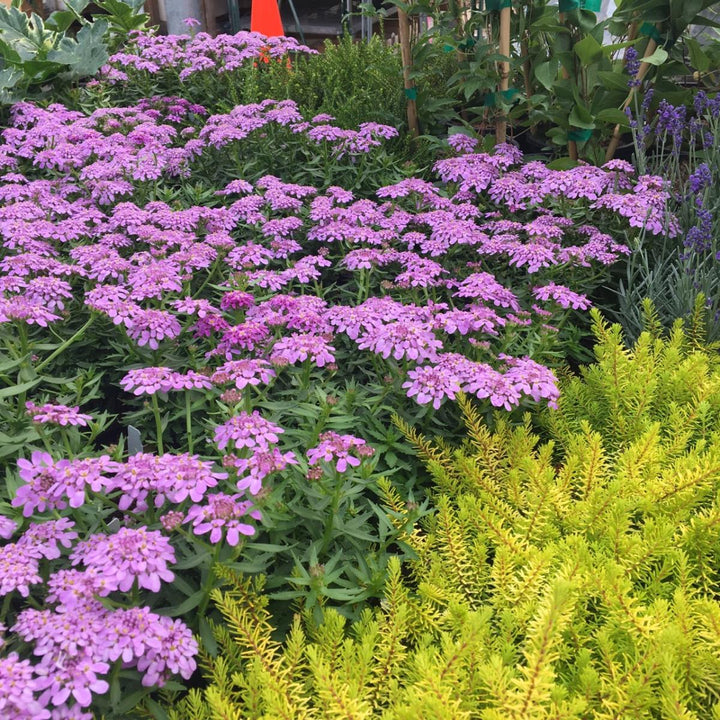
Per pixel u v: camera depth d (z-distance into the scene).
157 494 1.95
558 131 5.05
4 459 2.32
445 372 2.52
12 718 1.41
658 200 3.85
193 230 3.70
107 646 1.57
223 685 1.74
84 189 4.18
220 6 10.16
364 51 6.27
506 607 1.97
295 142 4.69
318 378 2.97
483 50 4.64
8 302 2.47
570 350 3.46
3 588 1.66
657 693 1.74
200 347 3.05
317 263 3.34
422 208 4.13
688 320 3.39
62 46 6.07
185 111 5.55
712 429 2.84
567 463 2.54
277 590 2.13
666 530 2.03
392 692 1.70
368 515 2.17
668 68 4.86
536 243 3.63
